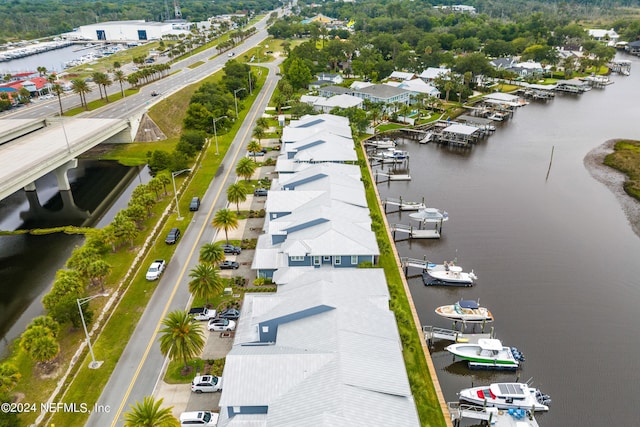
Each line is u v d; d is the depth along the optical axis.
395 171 132.38
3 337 67.25
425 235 95.88
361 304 58.62
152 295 72.38
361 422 42.44
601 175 131.00
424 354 62.94
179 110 165.38
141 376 57.34
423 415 52.94
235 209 100.38
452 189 120.62
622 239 97.25
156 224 94.19
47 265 85.38
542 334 69.75
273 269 75.00
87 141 120.00
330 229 77.75
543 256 90.38
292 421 43.31
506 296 78.25
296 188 97.19
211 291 66.56
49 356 56.38
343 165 108.38
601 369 63.66
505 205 111.75
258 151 131.75
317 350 51.06
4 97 169.62
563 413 56.97
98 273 71.25
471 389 58.03
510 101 194.50
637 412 57.31
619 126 173.50
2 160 105.94
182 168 118.94
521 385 57.72
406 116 174.50
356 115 156.00
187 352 55.31
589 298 78.06
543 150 150.25
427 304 76.06
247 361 49.44
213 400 54.03
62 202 112.81
